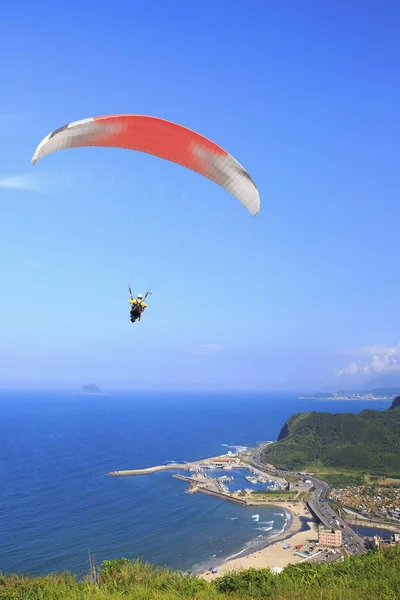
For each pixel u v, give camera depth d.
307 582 15.14
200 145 15.93
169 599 14.23
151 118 14.95
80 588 16.11
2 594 15.77
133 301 16.34
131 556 54.94
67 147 14.75
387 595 12.35
